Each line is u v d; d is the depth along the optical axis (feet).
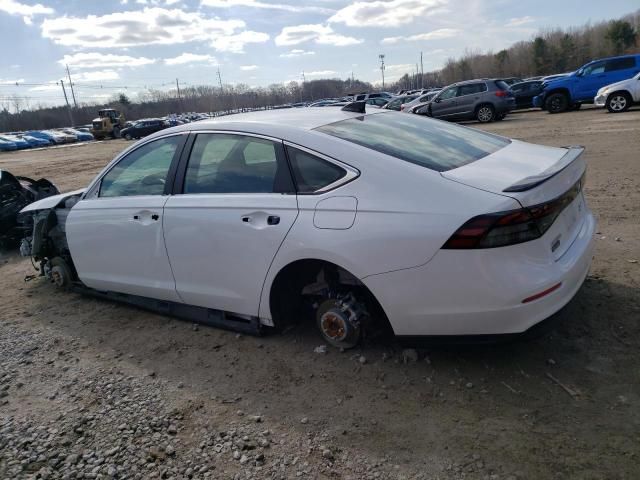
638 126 42.65
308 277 11.38
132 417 9.72
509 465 7.63
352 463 8.04
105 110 164.76
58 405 10.39
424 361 10.43
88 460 8.67
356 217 9.39
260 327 11.66
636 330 10.61
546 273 8.56
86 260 14.49
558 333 10.80
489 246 8.34
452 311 8.84
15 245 24.03
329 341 11.18
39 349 12.97
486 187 8.78
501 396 9.15
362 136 10.69
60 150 123.65
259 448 8.56
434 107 68.80
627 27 241.55
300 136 10.47
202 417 9.52
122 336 13.23
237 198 11.02
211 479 7.97
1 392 11.10
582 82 66.03
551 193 8.75
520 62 287.48
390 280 9.16
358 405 9.37
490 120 65.67
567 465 7.49
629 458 7.48
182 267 12.14
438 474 7.63
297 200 10.16
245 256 10.87
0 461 8.86
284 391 10.05
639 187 22.18
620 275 13.12
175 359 11.75
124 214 13.08
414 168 9.39
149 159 13.05
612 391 8.94
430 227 8.68
